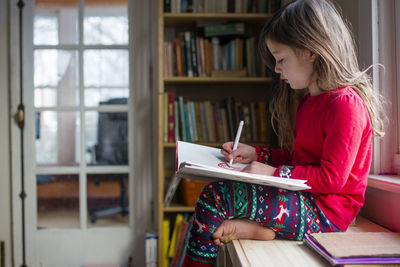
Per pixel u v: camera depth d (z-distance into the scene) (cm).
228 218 96
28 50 223
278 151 122
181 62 202
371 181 117
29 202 221
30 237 221
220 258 128
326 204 95
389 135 124
